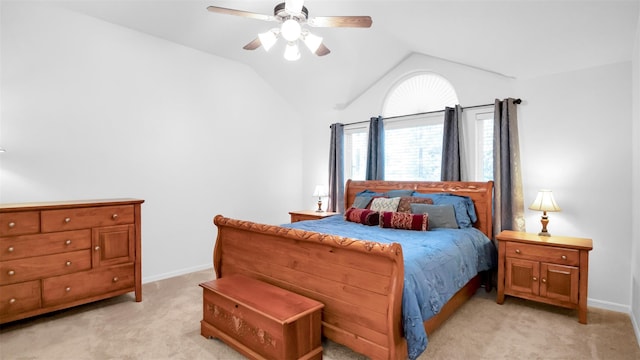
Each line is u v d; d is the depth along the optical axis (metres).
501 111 3.43
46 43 3.03
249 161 4.66
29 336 2.40
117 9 3.22
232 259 2.84
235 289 2.28
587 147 3.03
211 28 3.63
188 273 3.97
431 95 4.12
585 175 3.04
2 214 2.42
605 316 2.77
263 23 3.54
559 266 2.75
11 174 2.87
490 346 2.28
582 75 3.06
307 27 3.50
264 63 4.48
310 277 2.23
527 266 2.90
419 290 1.98
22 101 2.91
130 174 3.54
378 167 4.33
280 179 5.05
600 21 2.43
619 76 2.89
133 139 3.56
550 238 2.93
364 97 4.62
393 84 4.38
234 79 4.47
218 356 2.15
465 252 2.78
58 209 2.66
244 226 2.62
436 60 3.94
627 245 2.85
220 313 2.28
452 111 3.78
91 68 3.29
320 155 5.11
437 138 4.00
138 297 3.07
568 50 2.82
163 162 3.80
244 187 4.60
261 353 1.99
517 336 2.42
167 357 2.14
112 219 2.94
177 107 3.92
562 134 3.15
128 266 3.02
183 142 3.97
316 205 5.20
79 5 3.11
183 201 3.97
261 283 2.41
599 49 2.74
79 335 2.42
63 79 3.12
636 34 2.48
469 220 3.42
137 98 3.60
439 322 2.41
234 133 4.48
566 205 3.13
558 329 2.53
